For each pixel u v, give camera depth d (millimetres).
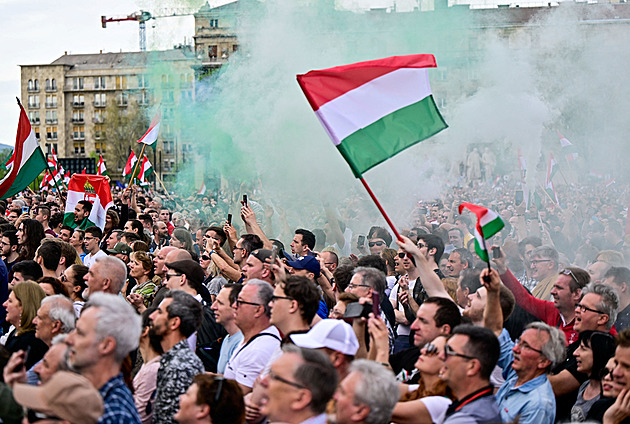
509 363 6133
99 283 7258
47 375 4469
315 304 5793
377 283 6723
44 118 128750
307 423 4172
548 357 5395
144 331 5941
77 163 52562
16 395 3779
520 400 5430
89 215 13344
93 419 3744
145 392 5656
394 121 6676
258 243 9039
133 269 8984
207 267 10391
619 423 4914
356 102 6605
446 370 4707
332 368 4281
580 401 5816
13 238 10742
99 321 4266
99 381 4281
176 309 5668
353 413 4086
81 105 126938
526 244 10242
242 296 6047
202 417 4562
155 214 16938
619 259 8719
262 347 5871
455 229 12422
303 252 10148
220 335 7309
